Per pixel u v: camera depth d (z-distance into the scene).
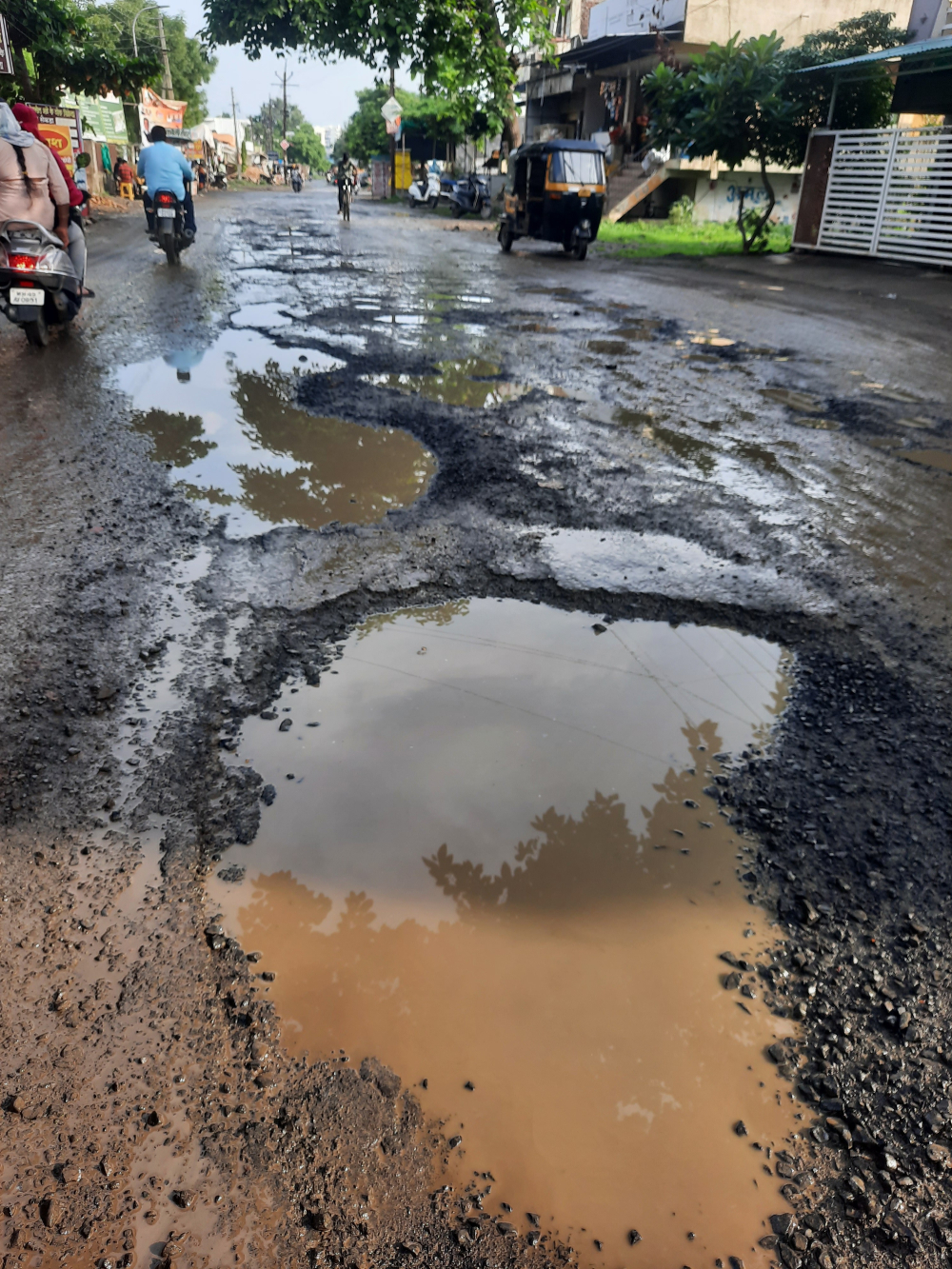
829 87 17.14
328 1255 1.35
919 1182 1.49
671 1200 1.46
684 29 23.98
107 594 3.32
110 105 37.78
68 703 2.66
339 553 3.73
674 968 1.90
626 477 4.75
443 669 2.96
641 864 2.17
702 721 2.72
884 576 3.69
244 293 10.77
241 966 1.85
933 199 14.88
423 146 55.47
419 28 25.61
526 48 26.78
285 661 2.96
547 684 2.90
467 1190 1.46
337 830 2.24
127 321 8.70
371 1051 1.68
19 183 6.89
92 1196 1.42
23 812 2.23
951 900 2.07
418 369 7.12
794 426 5.83
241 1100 1.58
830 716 2.75
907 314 10.60
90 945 1.88
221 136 67.81
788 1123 1.58
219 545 3.78
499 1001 1.81
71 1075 1.61
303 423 5.56
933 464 5.13
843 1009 1.81
